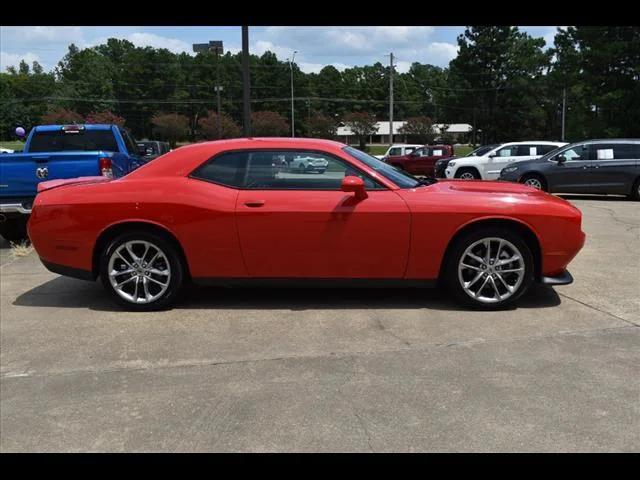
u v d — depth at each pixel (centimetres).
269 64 9738
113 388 364
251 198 496
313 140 525
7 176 790
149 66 9675
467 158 2075
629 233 912
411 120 7781
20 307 537
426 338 438
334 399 342
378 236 489
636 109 3197
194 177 508
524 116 6138
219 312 511
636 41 3222
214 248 500
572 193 1585
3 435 310
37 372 391
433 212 485
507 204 489
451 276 499
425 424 311
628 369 376
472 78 6106
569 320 475
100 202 505
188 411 332
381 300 538
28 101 9644
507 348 415
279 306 525
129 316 506
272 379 371
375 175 501
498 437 297
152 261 512
